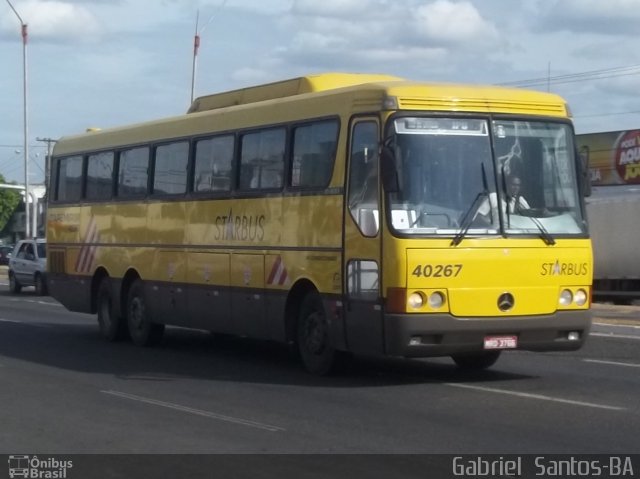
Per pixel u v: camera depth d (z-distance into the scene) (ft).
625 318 83.61
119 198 62.23
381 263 40.96
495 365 50.57
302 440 33.19
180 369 50.44
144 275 59.47
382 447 31.91
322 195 44.57
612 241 110.63
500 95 42.91
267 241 48.37
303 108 46.50
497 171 42.19
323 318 45.62
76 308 67.46
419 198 41.04
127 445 32.91
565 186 43.62
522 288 41.93
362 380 45.50
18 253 119.03
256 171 49.67
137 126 61.21
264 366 51.13
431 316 40.60
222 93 56.90
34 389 44.39
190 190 54.95
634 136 121.70
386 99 41.32
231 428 35.37
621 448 31.35
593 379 45.73
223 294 51.85
